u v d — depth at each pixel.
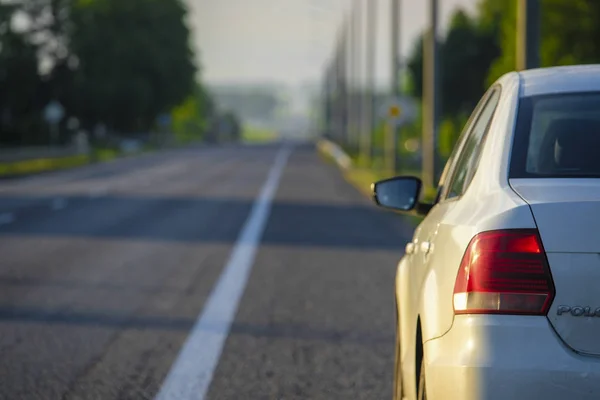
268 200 51.94
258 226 37.16
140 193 56.72
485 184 7.30
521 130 7.53
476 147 8.10
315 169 98.31
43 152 107.12
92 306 19.52
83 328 17.31
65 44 169.75
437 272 7.36
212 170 93.12
